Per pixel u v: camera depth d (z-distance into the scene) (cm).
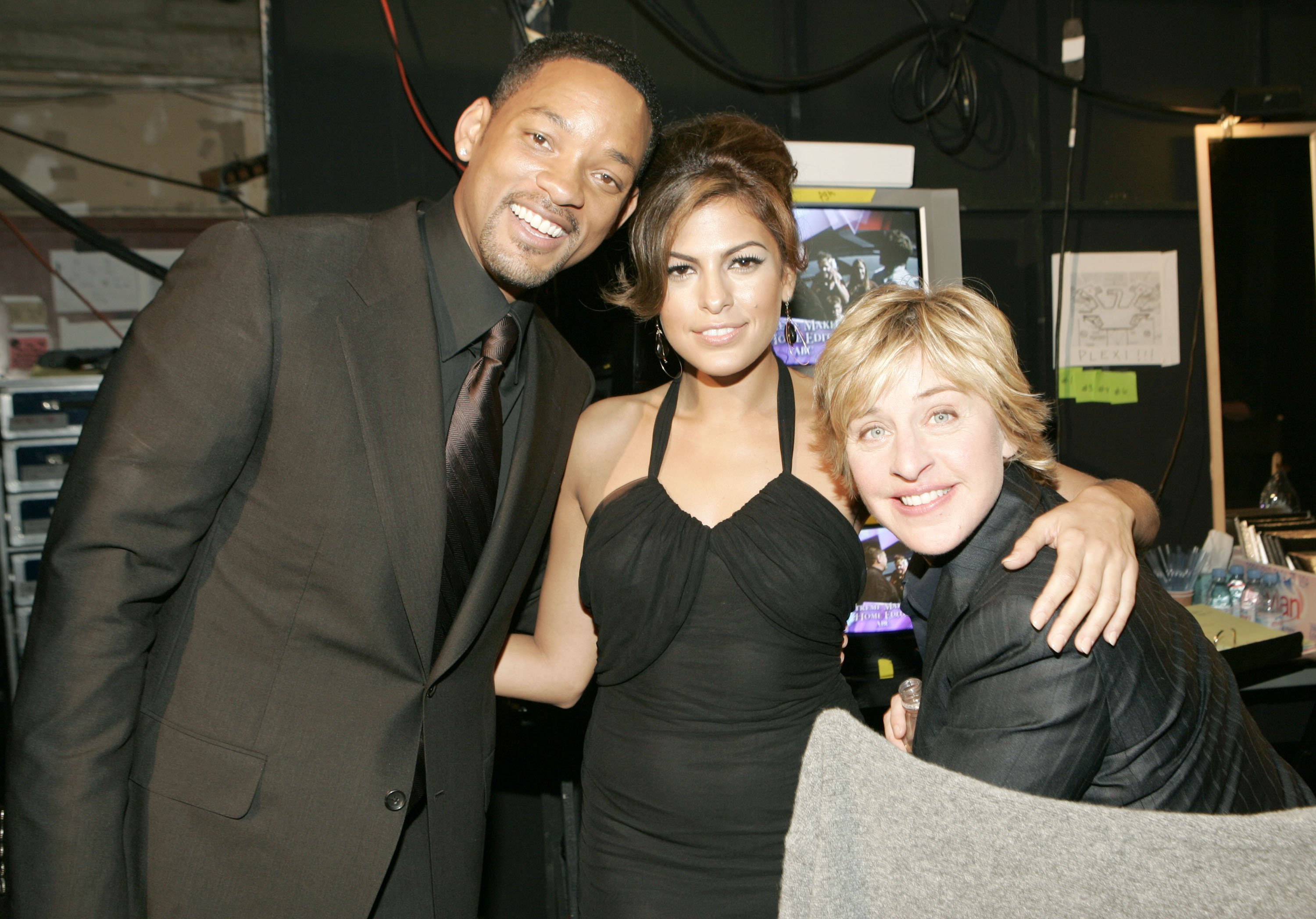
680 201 129
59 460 223
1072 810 54
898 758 58
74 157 388
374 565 110
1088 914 53
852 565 138
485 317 121
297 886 108
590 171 120
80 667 97
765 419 146
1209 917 52
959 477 90
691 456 144
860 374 93
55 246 411
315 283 111
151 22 418
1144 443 270
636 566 134
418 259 117
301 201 218
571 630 150
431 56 223
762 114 243
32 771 95
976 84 253
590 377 148
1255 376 267
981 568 92
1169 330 271
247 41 432
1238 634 208
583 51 123
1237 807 88
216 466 103
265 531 109
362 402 109
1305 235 267
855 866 59
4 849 109
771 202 131
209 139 432
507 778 236
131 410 100
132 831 107
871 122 250
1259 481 269
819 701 136
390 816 111
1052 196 262
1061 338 264
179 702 108
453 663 117
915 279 210
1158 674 84
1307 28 274
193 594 110
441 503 111
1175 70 269
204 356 102
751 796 129
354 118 220
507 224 118
